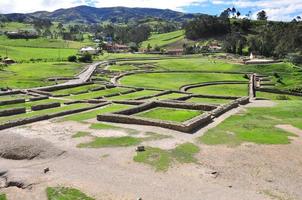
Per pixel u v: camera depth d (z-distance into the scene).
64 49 168.38
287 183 20.64
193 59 135.50
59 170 22.69
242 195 19.19
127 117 33.34
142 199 18.77
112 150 25.77
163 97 55.25
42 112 39.66
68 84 67.31
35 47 170.38
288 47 161.75
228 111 39.94
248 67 116.69
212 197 19.00
